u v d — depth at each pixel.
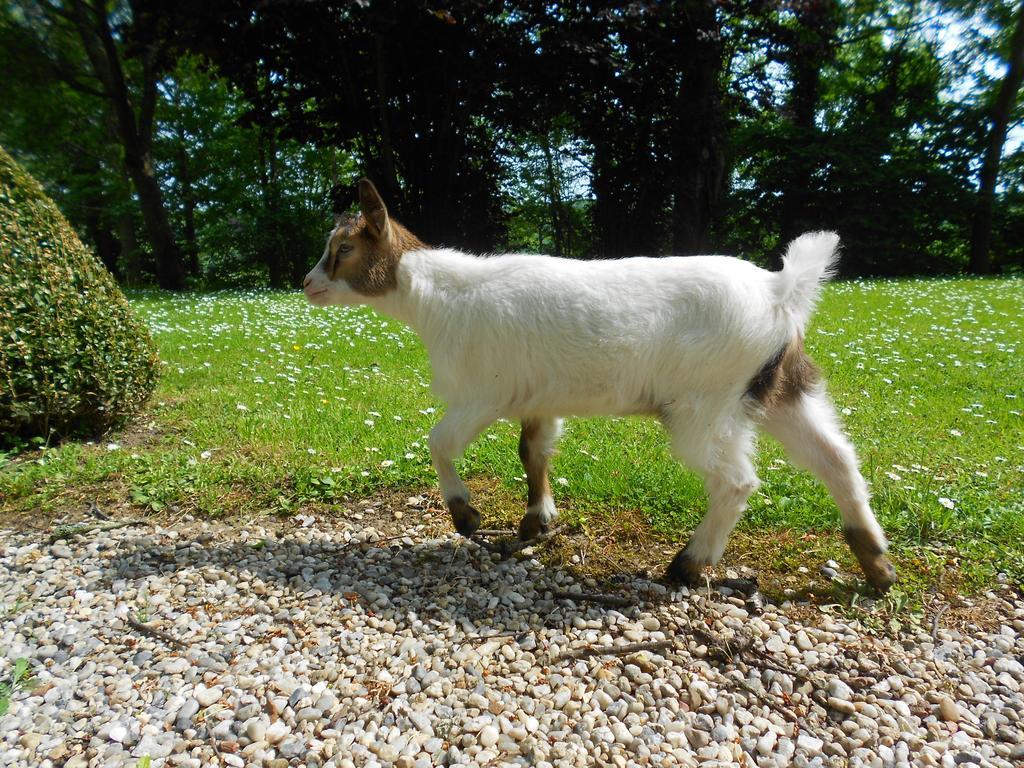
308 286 0.77
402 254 0.74
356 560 0.78
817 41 4.48
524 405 0.70
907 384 1.42
